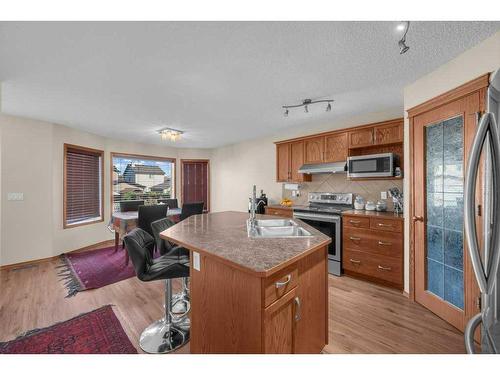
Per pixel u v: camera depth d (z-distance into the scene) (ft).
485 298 2.71
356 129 10.53
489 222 2.75
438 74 6.74
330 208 11.69
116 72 6.79
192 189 19.83
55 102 9.14
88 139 14.15
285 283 3.82
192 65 6.46
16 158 10.96
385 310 7.14
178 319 6.67
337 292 8.36
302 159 12.85
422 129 7.35
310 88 8.07
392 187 10.33
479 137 2.76
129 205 14.84
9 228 10.78
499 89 2.72
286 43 5.50
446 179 6.64
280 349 3.73
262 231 6.87
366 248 9.18
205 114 10.82
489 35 5.31
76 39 5.25
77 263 11.48
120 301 7.82
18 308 7.35
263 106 9.79
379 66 6.64
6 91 8.06
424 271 7.34
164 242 7.61
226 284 3.92
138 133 14.44
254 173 16.71
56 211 12.27
